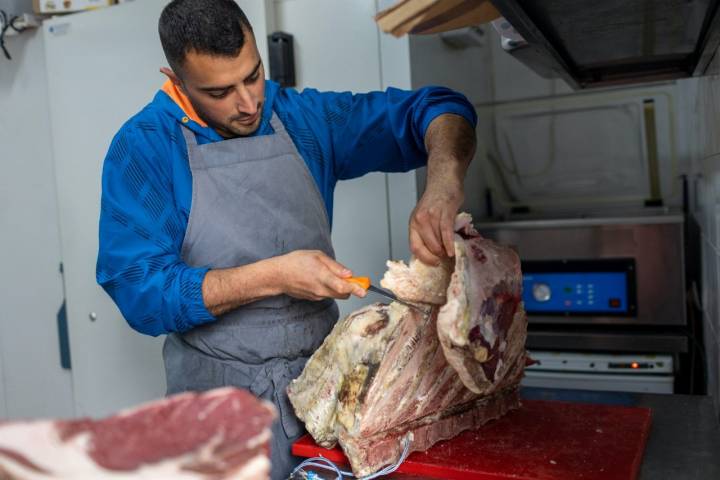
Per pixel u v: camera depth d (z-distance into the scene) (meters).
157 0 2.23
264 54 2.20
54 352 2.75
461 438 1.40
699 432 1.45
